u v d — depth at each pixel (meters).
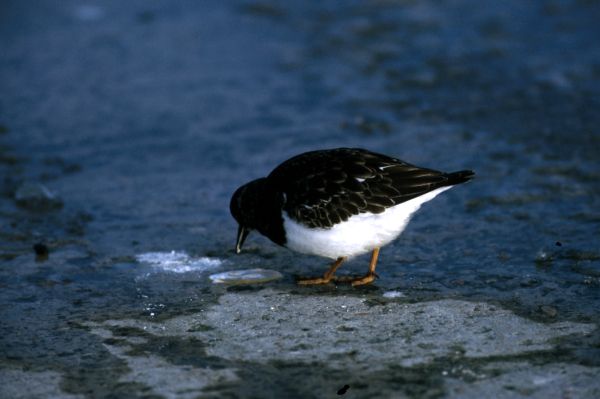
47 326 9.14
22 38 20.27
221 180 13.66
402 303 9.54
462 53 18.89
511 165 13.80
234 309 9.50
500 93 16.89
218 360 8.28
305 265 10.83
